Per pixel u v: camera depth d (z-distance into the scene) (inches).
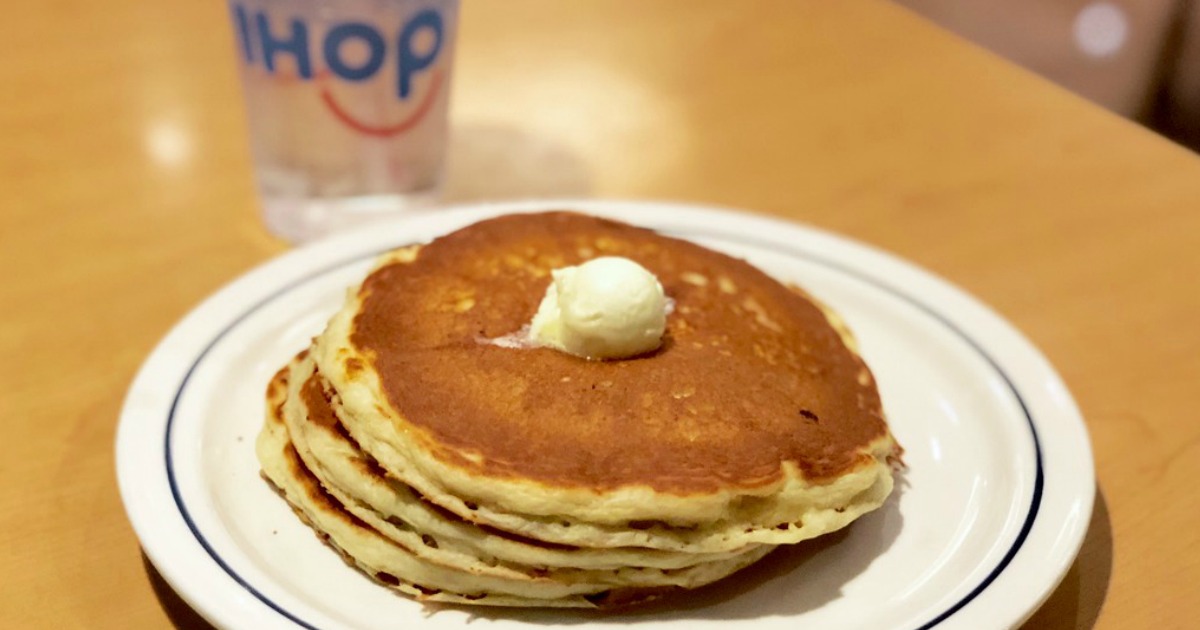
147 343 21.5
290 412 18.6
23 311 22.0
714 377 18.2
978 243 24.5
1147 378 21.6
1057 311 23.0
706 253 20.6
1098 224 25.0
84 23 30.4
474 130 27.2
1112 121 28.1
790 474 17.4
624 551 17.1
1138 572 18.6
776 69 29.7
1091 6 35.5
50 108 27.3
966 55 30.4
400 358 18.1
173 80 28.5
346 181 23.9
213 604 16.8
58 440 19.9
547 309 18.7
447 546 17.3
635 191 25.6
